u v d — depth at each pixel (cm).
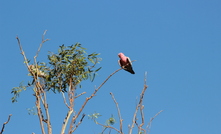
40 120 1221
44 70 1450
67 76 1448
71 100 1305
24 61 1407
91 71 1473
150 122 1109
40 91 1330
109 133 1129
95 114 1247
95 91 1264
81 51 1484
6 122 1078
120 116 1125
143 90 1130
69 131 1211
